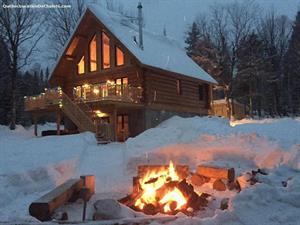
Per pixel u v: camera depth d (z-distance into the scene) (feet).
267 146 42.57
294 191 23.86
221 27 172.14
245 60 165.27
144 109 86.53
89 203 29.45
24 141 69.41
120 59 91.66
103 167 47.60
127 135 88.22
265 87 178.50
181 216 24.09
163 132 57.21
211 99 114.73
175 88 97.86
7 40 118.01
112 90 80.53
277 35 201.16
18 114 157.17
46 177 42.32
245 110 181.27
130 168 45.32
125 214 24.02
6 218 25.08
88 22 94.32
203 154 44.60
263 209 22.00
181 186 27.55
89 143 65.41
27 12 120.37
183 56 115.55
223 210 24.00
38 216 24.23
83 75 98.02
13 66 118.42
